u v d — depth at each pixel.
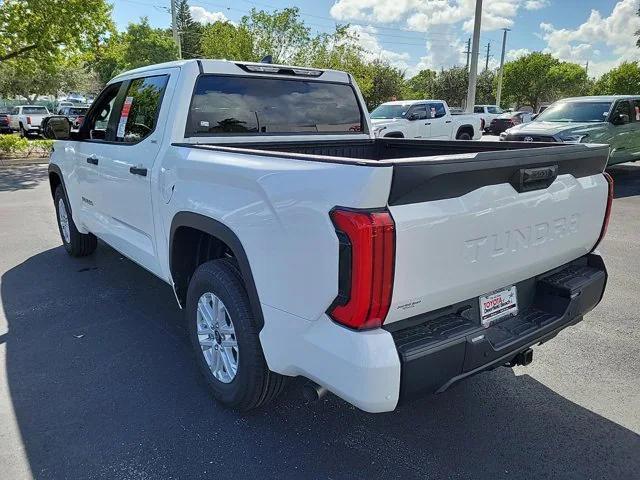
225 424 2.77
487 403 2.99
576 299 2.65
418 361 1.97
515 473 2.42
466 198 2.09
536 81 67.62
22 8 15.88
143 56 46.12
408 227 1.90
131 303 4.44
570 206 2.63
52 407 2.91
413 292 1.98
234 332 2.67
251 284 2.41
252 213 2.34
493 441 2.65
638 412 2.89
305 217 2.04
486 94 57.78
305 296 2.09
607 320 4.13
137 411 2.88
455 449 2.58
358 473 2.42
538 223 2.45
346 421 2.81
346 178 1.90
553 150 2.44
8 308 4.32
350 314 1.92
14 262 5.57
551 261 2.66
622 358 3.51
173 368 3.36
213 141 3.44
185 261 3.23
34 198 9.40
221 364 2.91
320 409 2.92
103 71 51.81
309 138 4.04
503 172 2.20
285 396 3.05
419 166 1.88
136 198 3.63
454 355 2.09
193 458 2.51
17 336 3.80
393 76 44.31
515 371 3.35
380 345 1.93
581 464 2.48
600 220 2.91
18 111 27.33
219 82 3.49
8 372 3.29
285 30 21.30
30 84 47.19
